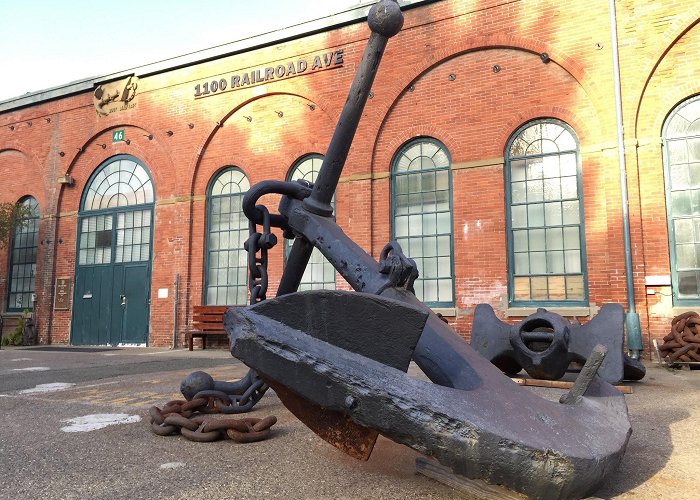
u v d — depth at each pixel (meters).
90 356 10.63
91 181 15.04
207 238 13.16
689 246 8.78
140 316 13.65
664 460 2.77
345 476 2.43
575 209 9.62
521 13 10.17
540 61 10.03
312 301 1.97
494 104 10.30
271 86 12.60
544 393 4.84
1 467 2.62
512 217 10.05
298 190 3.26
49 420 3.87
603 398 2.58
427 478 2.39
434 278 10.55
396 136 11.09
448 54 10.68
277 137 12.52
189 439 3.14
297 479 2.39
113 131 14.74
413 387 1.76
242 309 2.03
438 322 2.46
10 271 15.91
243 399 3.90
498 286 9.83
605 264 9.18
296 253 3.24
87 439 3.22
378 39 2.44
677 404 4.54
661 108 9.08
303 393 1.85
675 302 8.72
